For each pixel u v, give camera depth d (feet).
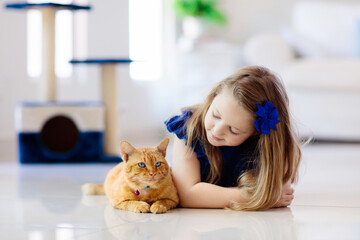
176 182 5.37
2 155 12.50
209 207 5.31
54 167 9.96
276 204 5.39
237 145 5.35
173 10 17.21
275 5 18.31
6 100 13.44
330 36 16.28
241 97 4.88
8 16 13.46
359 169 9.09
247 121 4.93
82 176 8.48
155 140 15.83
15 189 6.95
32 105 10.47
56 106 10.55
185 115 5.49
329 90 13.84
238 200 5.23
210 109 5.06
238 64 16.38
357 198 6.09
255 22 17.44
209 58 15.92
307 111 13.96
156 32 17.12
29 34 14.05
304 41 14.96
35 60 14.21
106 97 11.03
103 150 11.00
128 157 5.02
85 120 10.62
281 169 5.16
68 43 14.84
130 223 4.57
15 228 4.44
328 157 11.16
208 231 4.26
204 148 5.32
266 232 4.25
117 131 11.12
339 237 4.12
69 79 14.85
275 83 5.23
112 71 10.98
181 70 16.07
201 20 16.88
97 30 15.42
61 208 5.40
